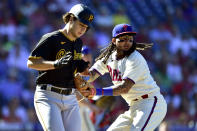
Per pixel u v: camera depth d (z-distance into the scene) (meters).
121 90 16.95
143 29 54.69
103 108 25.16
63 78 15.37
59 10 47.22
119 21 52.91
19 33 42.84
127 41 17.20
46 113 14.95
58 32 15.45
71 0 49.12
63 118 15.59
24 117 35.81
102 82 29.98
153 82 17.86
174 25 58.69
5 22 42.75
